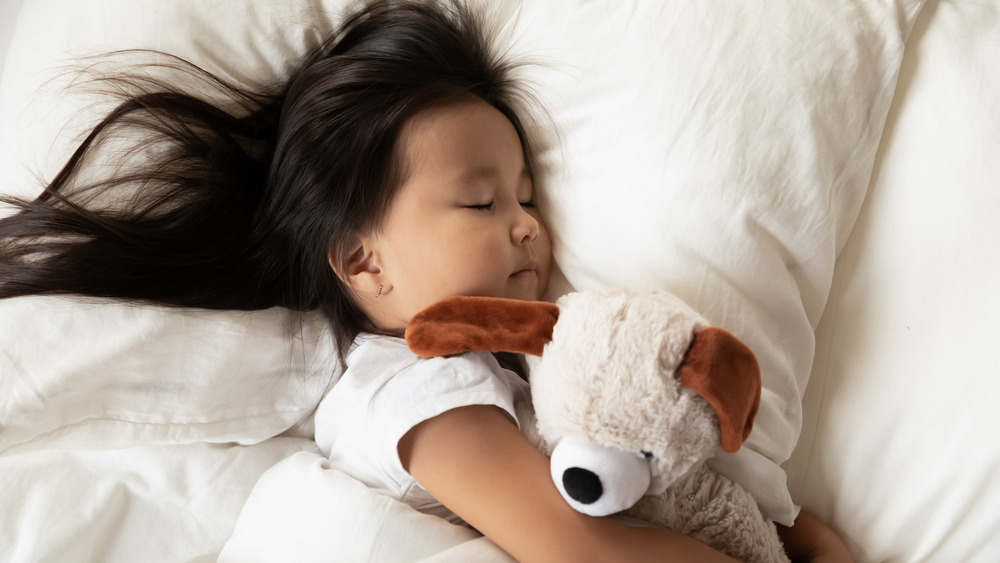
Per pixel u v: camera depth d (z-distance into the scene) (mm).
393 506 670
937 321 654
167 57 811
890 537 672
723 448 524
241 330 779
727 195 680
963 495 626
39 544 708
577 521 605
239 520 745
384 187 721
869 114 699
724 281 681
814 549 703
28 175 788
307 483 713
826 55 693
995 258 636
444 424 664
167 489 767
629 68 733
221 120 826
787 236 686
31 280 725
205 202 827
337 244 759
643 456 533
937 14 727
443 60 791
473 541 652
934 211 670
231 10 828
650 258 701
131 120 788
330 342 816
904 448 661
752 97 688
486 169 720
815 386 722
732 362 514
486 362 711
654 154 706
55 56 811
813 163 679
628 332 526
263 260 816
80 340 718
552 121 779
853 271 715
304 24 844
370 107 737
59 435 738
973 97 677
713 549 620
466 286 711
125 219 795
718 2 724
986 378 622
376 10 859
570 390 529
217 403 780
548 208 797
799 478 726
